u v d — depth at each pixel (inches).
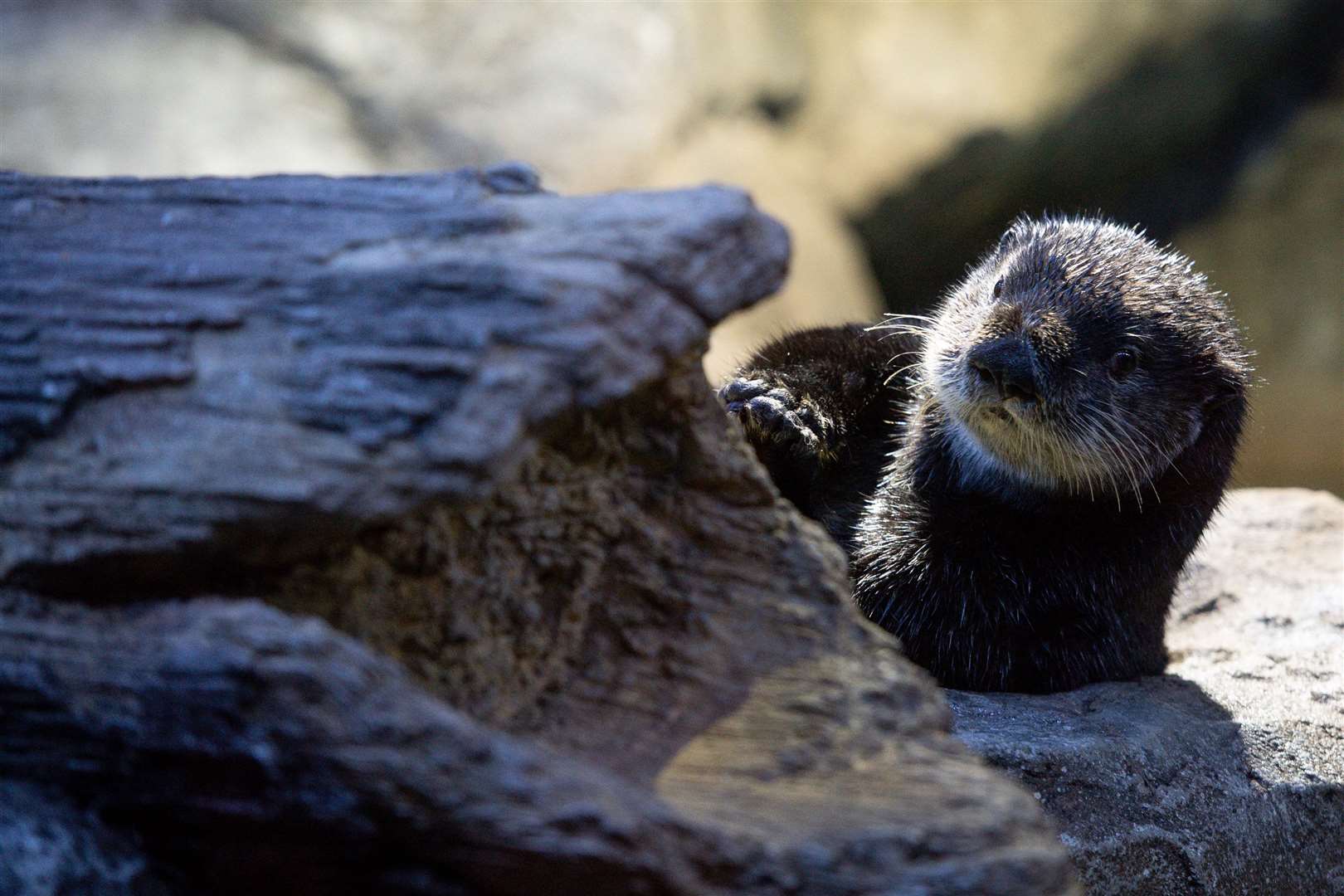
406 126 94.0
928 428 64.7
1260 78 129.1
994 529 63.6
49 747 51.8
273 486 51.2
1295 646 64.1
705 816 52.2
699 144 106.3
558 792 48.9
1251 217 128.6
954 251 124.4
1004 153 120.1
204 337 53.1
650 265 53.2
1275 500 70.8
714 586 54.7
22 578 52.7
